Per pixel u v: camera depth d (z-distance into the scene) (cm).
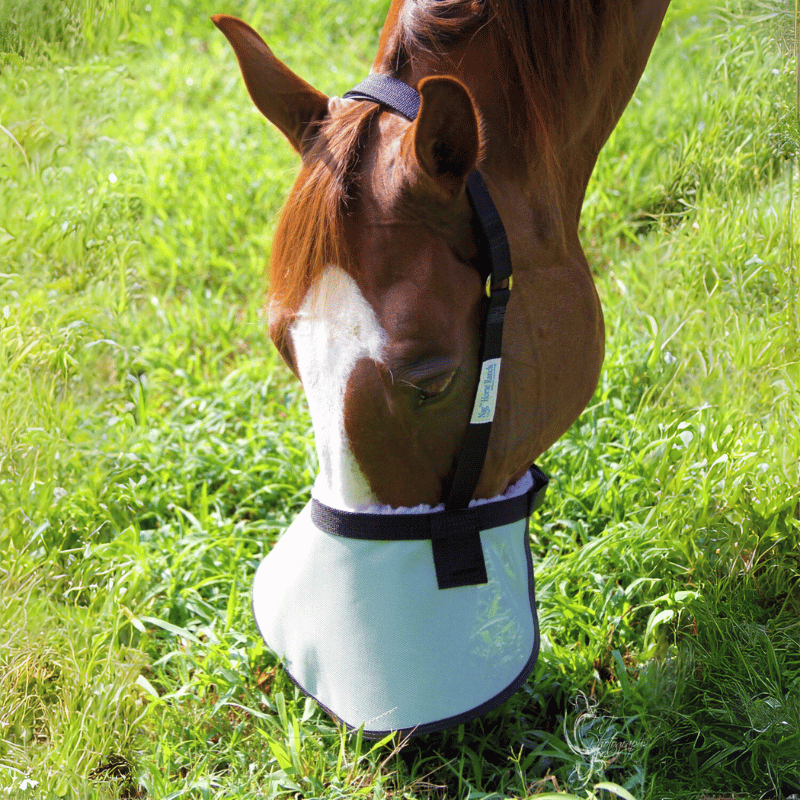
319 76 449
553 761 164
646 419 239
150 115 433
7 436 232
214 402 266
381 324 120
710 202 282
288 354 133
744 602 186
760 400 224
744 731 164
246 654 181
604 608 185
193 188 377
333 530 138
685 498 206
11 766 159
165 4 541
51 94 376
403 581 136
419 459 130
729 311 250
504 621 143
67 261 318
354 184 121
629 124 373
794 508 196
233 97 467
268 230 353
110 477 235
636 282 288
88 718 168
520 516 150
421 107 109
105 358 291
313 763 160
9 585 192
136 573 200
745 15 280
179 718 172
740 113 284
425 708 138
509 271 126
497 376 129
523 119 137
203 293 334
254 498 239
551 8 139
